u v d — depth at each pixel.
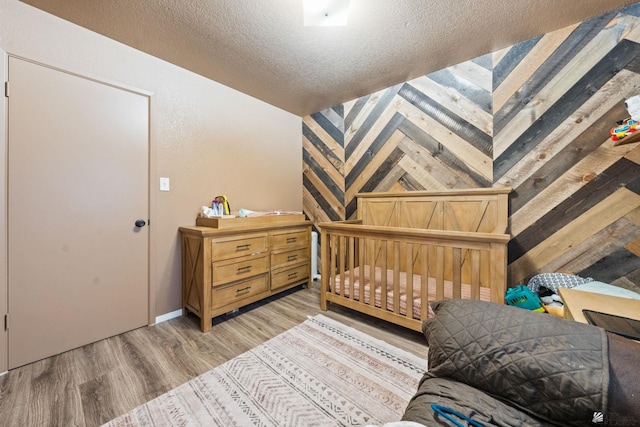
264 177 3.03
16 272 1.51
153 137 2.09
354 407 1.23
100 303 1.84
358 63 2.20
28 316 1.56
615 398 0.51
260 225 2.42
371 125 2.83
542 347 0.63
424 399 0.67
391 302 1.95
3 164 1.47
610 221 1.68
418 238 1.78
